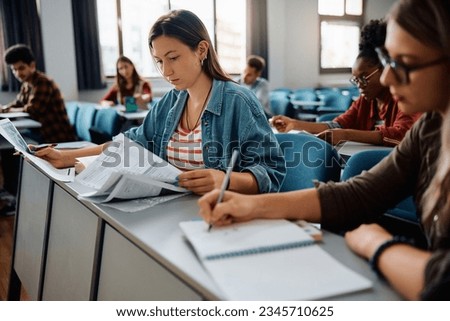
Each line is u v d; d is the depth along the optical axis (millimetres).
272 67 7500
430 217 861
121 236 1055
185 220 1035
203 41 1425
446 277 593
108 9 6113
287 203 979
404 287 673
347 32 8391
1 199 3648
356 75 2234
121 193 1168
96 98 6156
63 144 2287
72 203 1408
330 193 1000
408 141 981
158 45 1378
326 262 774
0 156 4137
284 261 779
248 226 917
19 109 4328
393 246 746
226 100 1452
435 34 675
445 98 729
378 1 8562
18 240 2047
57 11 5637
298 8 7773
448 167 809
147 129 1664
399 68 727
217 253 792
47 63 5672
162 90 6574
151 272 922
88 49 5898
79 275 1339
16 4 5426
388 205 1006
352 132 2184
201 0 6688
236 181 1234
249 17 7031
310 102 5762
